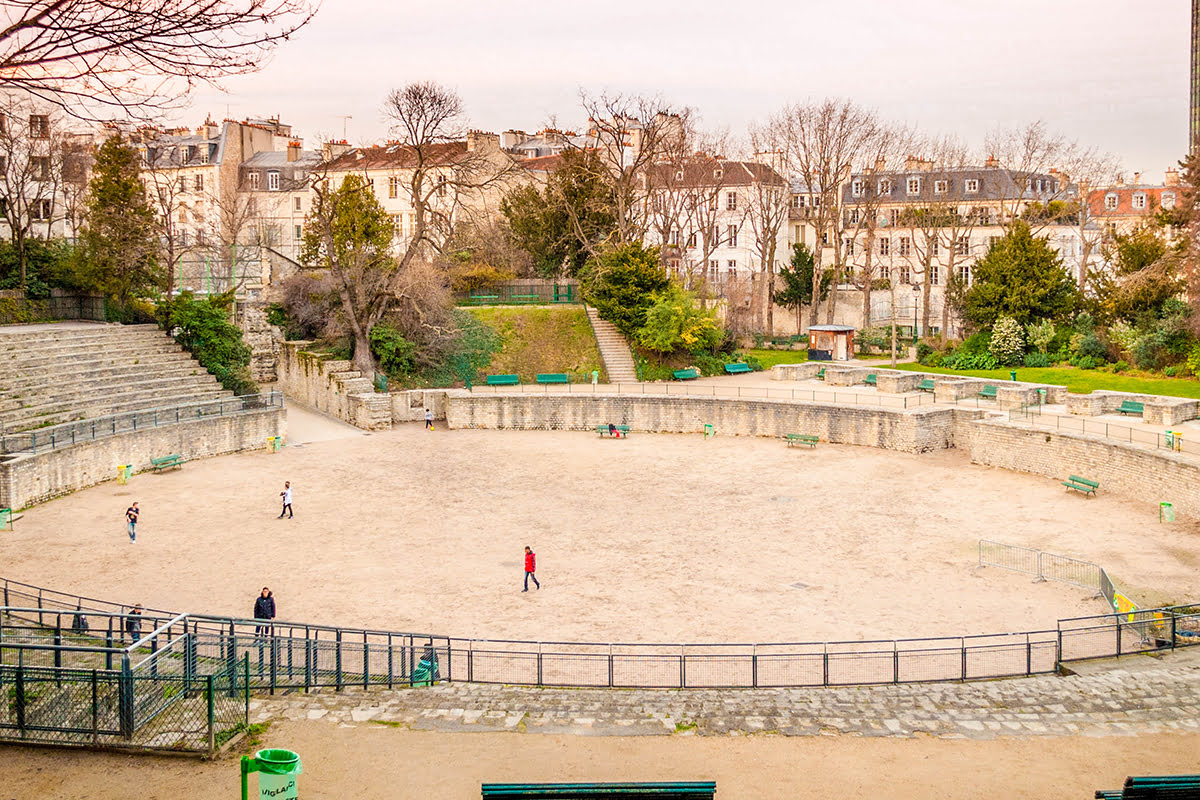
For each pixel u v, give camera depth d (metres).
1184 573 35.59
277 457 57.06
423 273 73.06
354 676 26.59
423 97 69.19
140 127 15.38
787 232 109.12
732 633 31.23
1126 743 20.45
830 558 38.69
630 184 84.38
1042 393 60.28
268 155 111.50
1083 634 30.72
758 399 64.00
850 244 95.31
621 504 46.94
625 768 19.20
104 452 50.00
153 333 66.94
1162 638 28.69
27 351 57.09
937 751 20.17
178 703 20.44
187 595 34.44
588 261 82.06
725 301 82.31
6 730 19.20
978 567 37.34
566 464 55.47
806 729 21.47
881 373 67.06
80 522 43.22
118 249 67.81
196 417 56.84
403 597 34.62
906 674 27.83
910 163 105.19
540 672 26.02
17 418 49.34
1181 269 65.06
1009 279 73.19
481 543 40.94
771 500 47.47
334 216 73.00
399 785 18.16
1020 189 92.38
